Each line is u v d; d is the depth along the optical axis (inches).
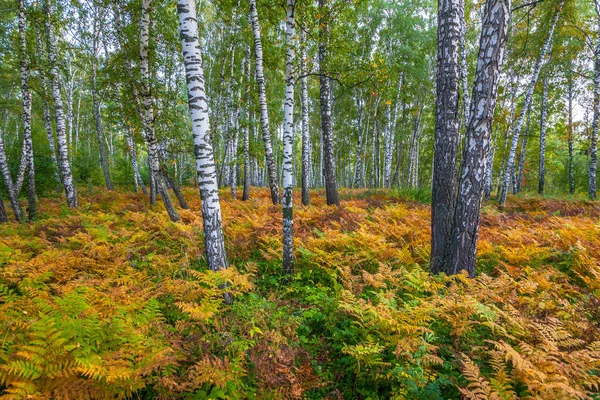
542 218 439.2
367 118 1224.8
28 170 422.9
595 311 181.3
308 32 292.4
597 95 644.7
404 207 489.7
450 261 222.2
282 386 134.3
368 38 898.1
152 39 432.8
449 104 232.7
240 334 160.9
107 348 129.2
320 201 593.9
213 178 204.2
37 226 360.8
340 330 172.9
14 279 198.7
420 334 159.6
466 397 127.3
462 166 215.5
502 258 277.4
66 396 101.6
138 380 116.9
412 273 217.5
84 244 280.7
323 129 522.3
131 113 475.8
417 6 913.5
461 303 168.9
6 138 957.2
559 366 128.7
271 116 856.3
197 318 158.2
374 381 143.6
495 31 192.7
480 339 165.8
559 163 1310.3
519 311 177.0
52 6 505.7
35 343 107.5
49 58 434.6
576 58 757.9
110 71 430.6
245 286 194.1
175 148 490.0
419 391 130.6
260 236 301.4
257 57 471.2
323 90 513.3
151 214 426.3
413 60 925.2
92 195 668.7
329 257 253.3
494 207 580.4
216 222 204.4
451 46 229.6
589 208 488.7
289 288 223.9
